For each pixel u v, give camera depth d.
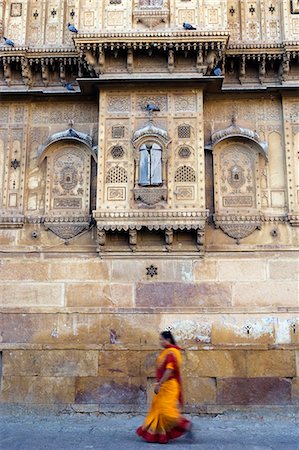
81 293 9.63
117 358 9.27
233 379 9.12
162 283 9.60
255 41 10.60
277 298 9.52
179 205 9.43
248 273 9.63
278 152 10.23
